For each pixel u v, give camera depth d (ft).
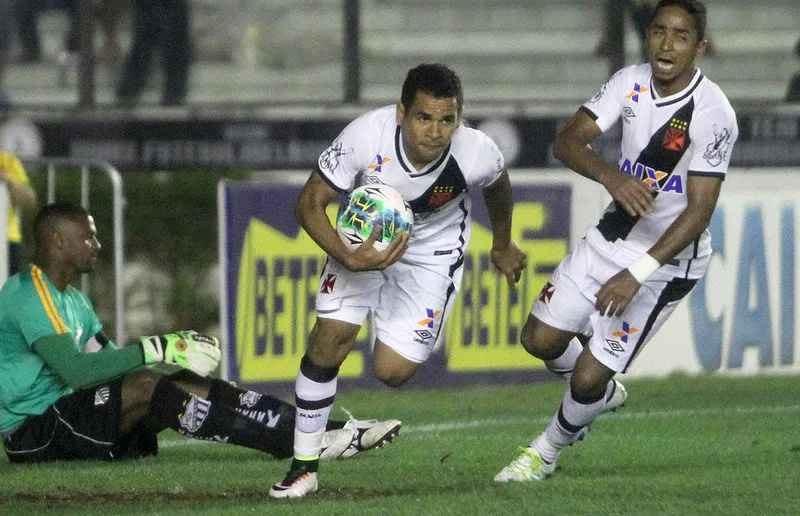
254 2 135.13
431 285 63.82
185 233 126.93
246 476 65.98
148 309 125.70
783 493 59.62
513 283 67.92
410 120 57.62
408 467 68.33
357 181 62.34
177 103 134.62
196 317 127.24
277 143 132.67
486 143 61.62
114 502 59.88
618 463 68.95
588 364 62.13
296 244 101.50
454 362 103.91
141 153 132.05
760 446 74.49
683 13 58.29
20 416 69.82
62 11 134.51
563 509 56.13
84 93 134.51
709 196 58.90
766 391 99.76
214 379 70.69
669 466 68.03
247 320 100.48
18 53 135.13
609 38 136.56
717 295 107.24
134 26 134.62
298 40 135.23
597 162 59.88
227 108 132.36
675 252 58.03
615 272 63.00
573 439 63.21
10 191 99.55
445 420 87.86
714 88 59.77
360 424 70.03
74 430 69.62
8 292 69.77
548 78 136.87
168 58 134.82
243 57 135.33
